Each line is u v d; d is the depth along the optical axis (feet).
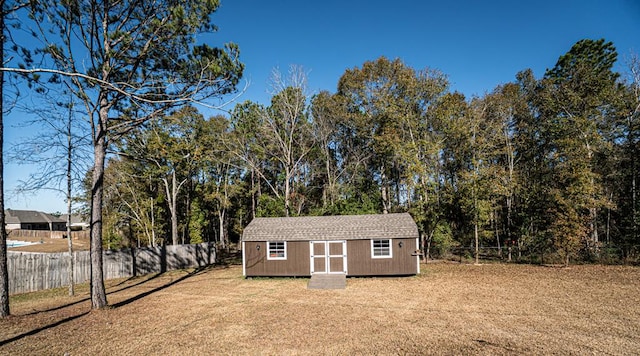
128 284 63.36
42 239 174.29
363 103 106.22
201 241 114.11
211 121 108.37
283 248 65.72
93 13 36.86
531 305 39.09
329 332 31.37
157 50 39.14
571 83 79.25
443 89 86.43
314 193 121.39
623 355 25.12
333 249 64.49
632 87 75.77
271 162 122.11
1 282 36.50
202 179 122.31
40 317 37.55
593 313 35.45
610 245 70.74
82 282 66.95
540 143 89.15
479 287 49.62
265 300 45.14
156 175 97.91
